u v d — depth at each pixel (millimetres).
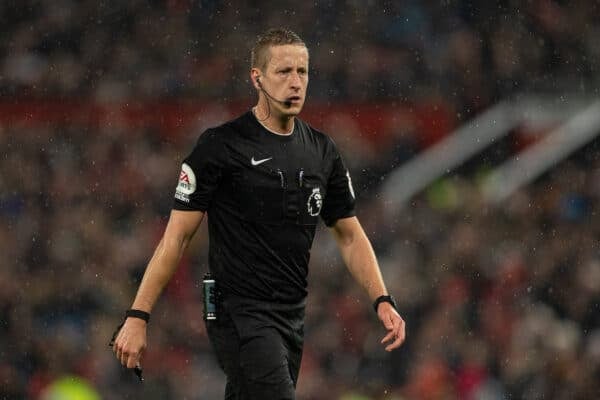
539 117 62156
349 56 64438
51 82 62469
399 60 64750
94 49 64875
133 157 59219
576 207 57062
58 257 52594
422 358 45500
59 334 47688
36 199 57094
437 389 43844
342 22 66375
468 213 56469
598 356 45062
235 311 18547
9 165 58719
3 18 66188
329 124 61312
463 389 43812
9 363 46375
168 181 58812
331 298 48188
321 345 46000
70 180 58094
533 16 66188
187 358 46750
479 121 61875
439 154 59969
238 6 67188
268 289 18547
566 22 66188
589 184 58281
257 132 18562
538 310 48250
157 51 65250
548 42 65500
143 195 57938
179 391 45469
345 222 19672
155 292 18141
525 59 64938
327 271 49438
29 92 62125
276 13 66875
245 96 63594
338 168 19328
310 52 64500
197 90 63188
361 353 45906
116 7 66250
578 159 59750
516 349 45000
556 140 60469
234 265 18531
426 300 49031
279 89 18391
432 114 62000
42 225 55000
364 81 62688
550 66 64812
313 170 18781
